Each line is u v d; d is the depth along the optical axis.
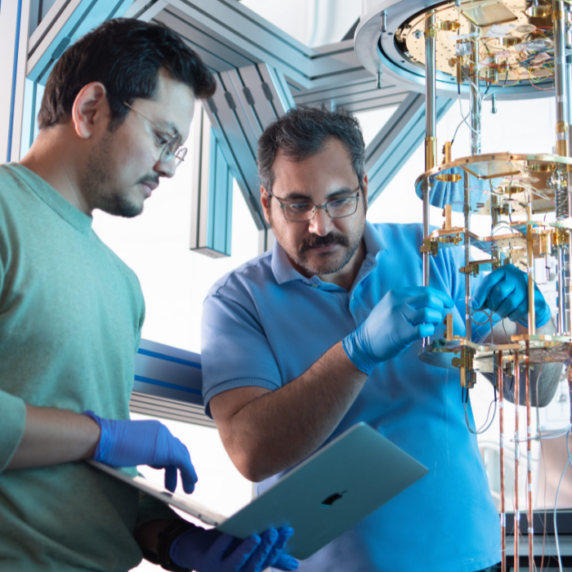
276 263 1.63
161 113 1.10
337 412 1.38
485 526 1.47
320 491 0.91
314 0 3.45
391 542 1.41
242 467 1.44
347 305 1.60
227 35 2.85
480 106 1.56
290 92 3.22
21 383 0.97
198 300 5.01
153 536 1.15
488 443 2.73
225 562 0.97
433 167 1.31
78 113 1.06
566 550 2.18
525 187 1.31
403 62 1.66
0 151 2.30
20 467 0.92
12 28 2.34
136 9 2.54
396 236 1.73
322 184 1.44
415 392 1.52
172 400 1.93
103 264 1.16
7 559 0.94
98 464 1.00
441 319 1.31
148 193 1.15
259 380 1.52
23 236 0.99
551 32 1.40
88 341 1.06
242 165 3.37
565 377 1.52
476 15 1.36
